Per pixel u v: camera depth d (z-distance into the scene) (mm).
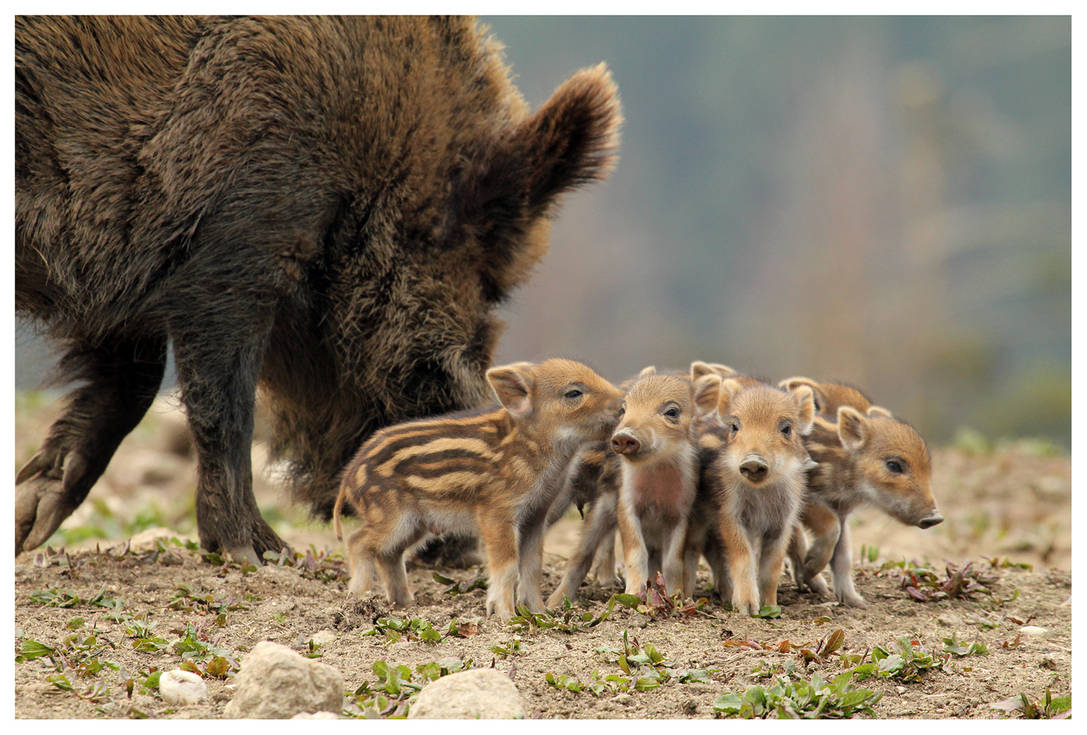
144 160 10609
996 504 17672
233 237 10797
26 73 10352
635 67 120000
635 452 9273
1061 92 96312
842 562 10562
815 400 11867
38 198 10445
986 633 9789
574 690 7898
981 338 67250
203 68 10742
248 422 11148
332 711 7438
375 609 9609
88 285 10750
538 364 9883
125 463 18906
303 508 12828
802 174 92875
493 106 12227
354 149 11297
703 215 104500
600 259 88125
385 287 11562
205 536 11141
